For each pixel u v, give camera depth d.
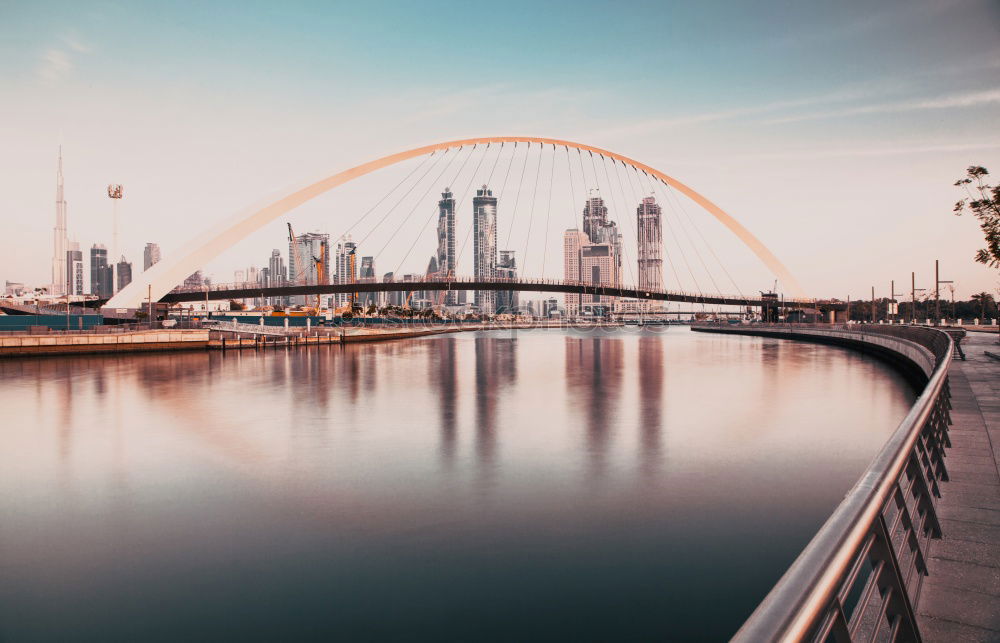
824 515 13.02
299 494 14.88
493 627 8.68
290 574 10.43
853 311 156.25
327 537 12.09
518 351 74.56
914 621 3.03
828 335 80.38
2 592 9.88
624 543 11.58
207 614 9.16
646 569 10.44
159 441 21.42
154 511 13.76
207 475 16.77
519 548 11.41
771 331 114.38
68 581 10.26
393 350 76.56
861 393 32.62
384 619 8.96
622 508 13.58
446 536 12.03
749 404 29.11
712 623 8.73
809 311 123.56
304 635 8.55
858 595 8.51
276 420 25.47
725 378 40.97
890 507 6.32
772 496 14.35
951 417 11.39
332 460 18.31
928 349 30.88
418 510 13.60
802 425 23.48
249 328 76.88
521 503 14.00
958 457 8.29
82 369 49.25
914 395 31.72
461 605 9.31
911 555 4.18
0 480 16.44
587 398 31.67
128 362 56.16
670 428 23.00
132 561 11.04
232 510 13.76
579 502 14.02
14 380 41.31
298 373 45.91
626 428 23.08
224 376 43.66
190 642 8.41
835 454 18.61
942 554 4.85
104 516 13.45
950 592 4.17
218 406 29.45
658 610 9.08
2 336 58.69
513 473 16.58
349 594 9.72
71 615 9.16
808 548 2.31
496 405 29.38
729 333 145.50
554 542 11.69
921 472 5.06
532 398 31.80
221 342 72.25
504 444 20.30
